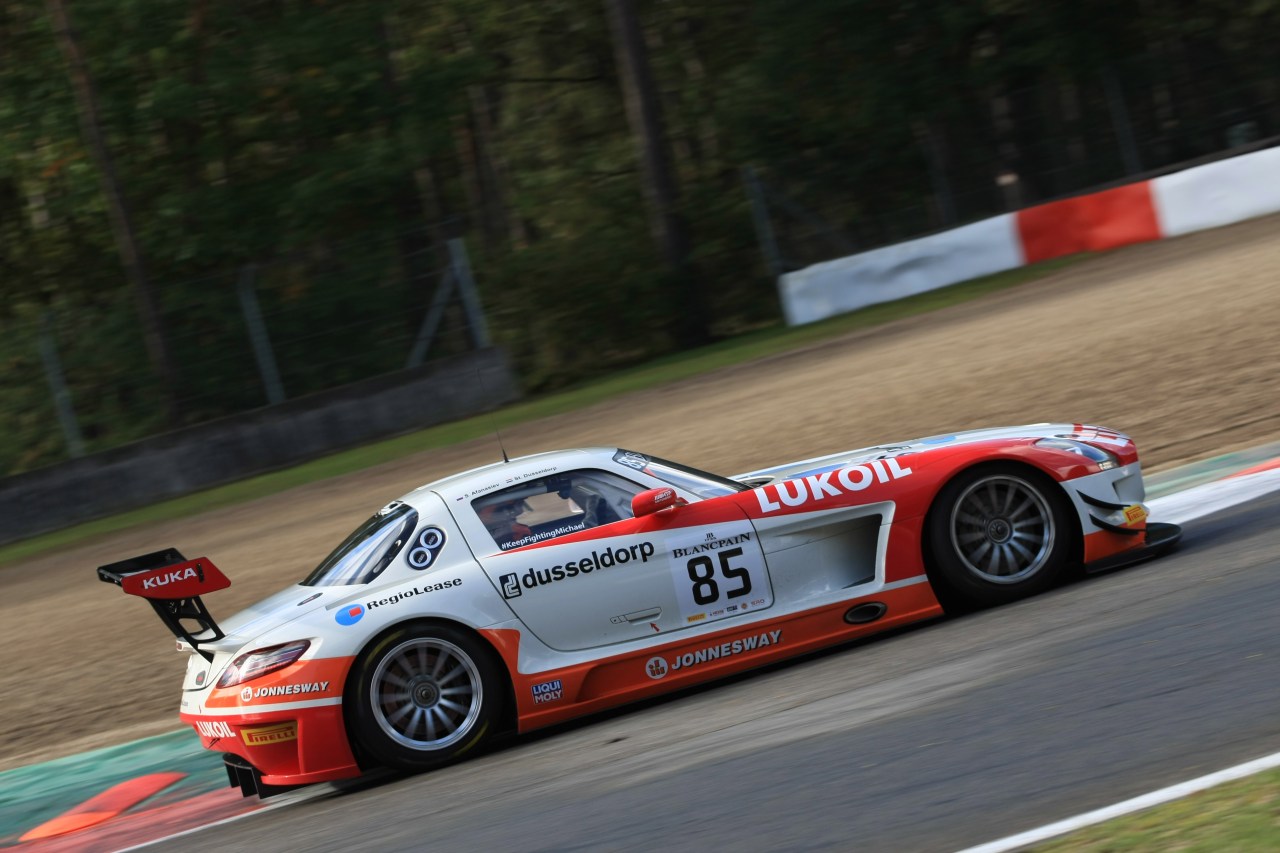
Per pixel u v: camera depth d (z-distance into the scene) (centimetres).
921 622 2338
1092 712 1666
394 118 10731
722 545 2231
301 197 10169
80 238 11031
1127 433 3706
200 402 8769
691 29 13100
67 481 8281
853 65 10931
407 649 2098
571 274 10419
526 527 2217
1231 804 1291
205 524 6456
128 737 2795
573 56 14288
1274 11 9569
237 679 2077
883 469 2294
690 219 10606
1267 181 8425
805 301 9500
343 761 2072
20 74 10375
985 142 10031
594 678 2164
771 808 1585
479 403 8894
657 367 9175
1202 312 5159
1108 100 9800
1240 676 1669
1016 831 1364
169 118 10012
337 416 8631
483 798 1884
